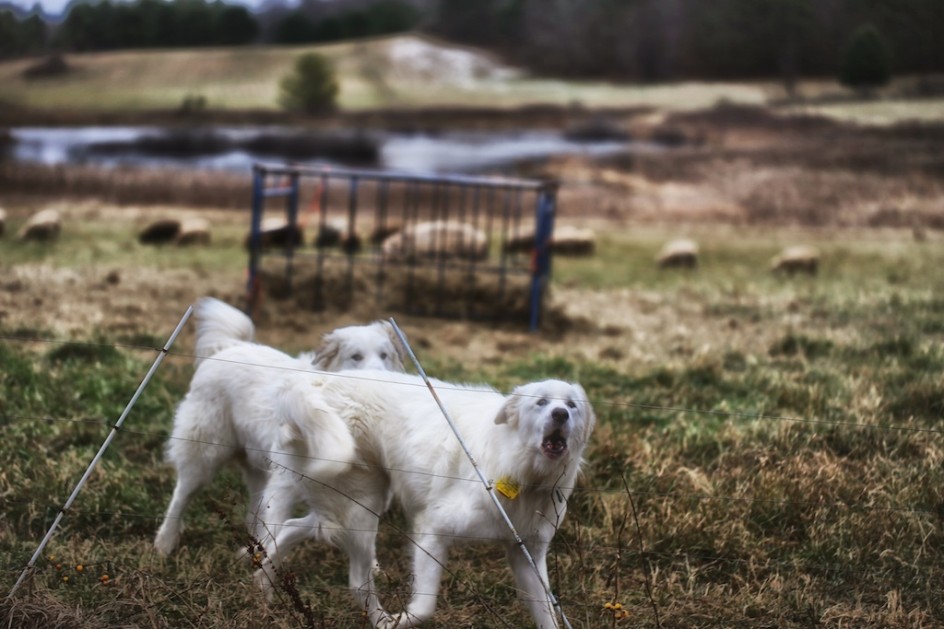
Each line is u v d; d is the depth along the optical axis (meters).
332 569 5.10
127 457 6.34
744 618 4.58
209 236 15.73
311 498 4.61
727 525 5.36
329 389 4.69
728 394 7.82
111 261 12.85
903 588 4.94
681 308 11.73
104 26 56.78
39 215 15.02
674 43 48.62
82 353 8.09
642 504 5.61
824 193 26.23
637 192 28.34
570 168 32.69
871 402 7.11
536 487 4.30
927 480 5.80
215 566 4.91
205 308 5.54
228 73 52.41
